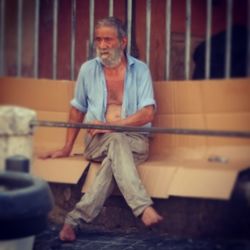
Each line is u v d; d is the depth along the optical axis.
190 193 4.32
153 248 4.27
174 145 5.03
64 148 4.94
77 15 5.71
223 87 4.98
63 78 5.84
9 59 6.19
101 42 4.90
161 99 5.11
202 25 5.61
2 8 5.79
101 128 4.24
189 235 4.52
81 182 4.79
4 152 4.23
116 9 5.66
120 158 4.43
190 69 5.60
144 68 4.95
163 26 5.60
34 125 4.29
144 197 4.32
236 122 4.94
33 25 6.01
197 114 5.02
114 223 4.73
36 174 4.73
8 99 5.39
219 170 4.38
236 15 5.48
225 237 4.45
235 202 4.43
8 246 3.67
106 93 4.97
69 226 4.43
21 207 3.49
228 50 4.99
